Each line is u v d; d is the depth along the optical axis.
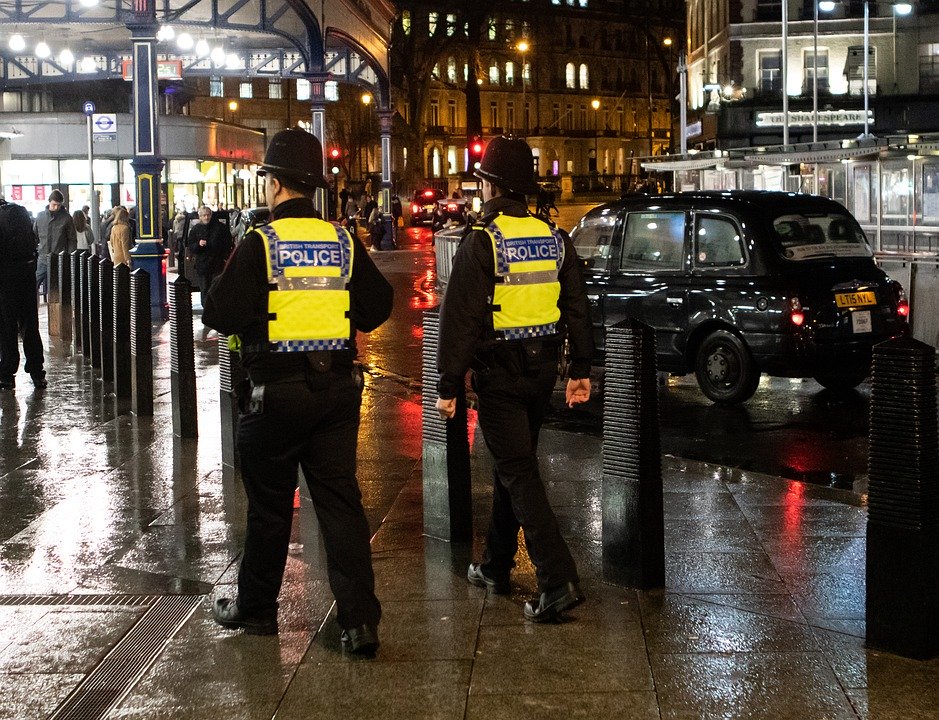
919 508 4.71
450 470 6.60
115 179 38.12
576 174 126.88
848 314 11.12
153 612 5.57
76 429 10.44
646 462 5.64
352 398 5.00
